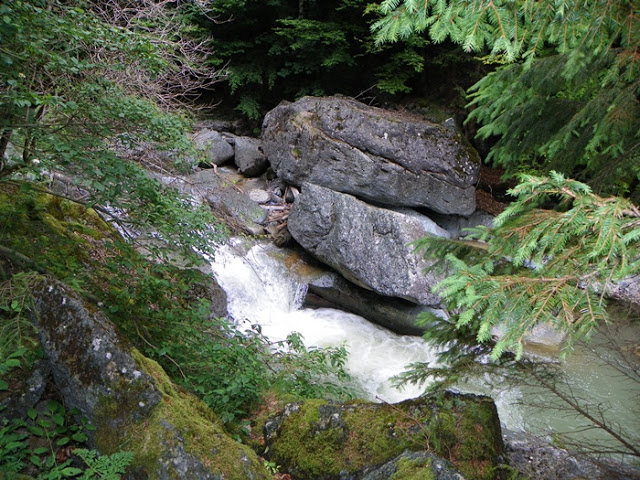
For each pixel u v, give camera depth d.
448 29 2.61
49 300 3.47
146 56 3.93
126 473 3.07
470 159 9.88
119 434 3.18
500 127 4.44
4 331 3.37
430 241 3.78
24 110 3.74
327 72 12.84
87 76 3.76
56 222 5.15
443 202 9.82
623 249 2.10
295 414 3.98
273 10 12.25
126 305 4.46
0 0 3.10
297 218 8.80
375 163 9.52
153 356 4.24
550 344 7.26
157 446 3.11
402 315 8.28
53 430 3.25
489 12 2.59
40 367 3.37
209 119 12.84
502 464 3.78
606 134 3.52
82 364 3.29
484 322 2.28
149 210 4.36
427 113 12.46
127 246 4.67
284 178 10.27
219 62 10.95
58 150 3.49
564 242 2.32
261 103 13.45
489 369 3.92
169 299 5.11
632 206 2.25
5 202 4.80
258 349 5.50
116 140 4.61
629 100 3.50
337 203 8.54
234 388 4.06
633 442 4.66
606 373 6.63
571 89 4.21
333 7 12.19
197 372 4.41
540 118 4.34
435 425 3.79
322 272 8.88
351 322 8.32
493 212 11.02
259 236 9.27
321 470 3.66
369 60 12.77
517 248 2.46
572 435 5.59
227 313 7.57
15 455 3.02
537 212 2.58
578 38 3.03
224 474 3.12
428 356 7.58
